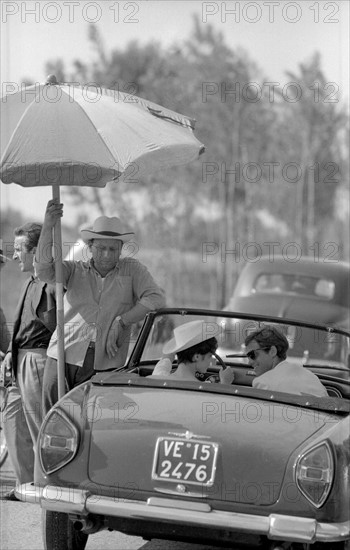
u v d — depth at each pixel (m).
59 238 8.11
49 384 8.28
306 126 43.34
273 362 7.32
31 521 8.05
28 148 7.65
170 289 44.03
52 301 8.42
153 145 7.81
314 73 42.44
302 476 5.92
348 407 6.38
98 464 6.22
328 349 8.15
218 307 43.50
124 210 43.16
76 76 40.94
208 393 6.51
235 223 45.00
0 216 34.62
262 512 5.95
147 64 42.25
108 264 8.43
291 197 44.69
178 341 7.20
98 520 6.32
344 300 20.73
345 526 5.88
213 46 42.53
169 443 6.14
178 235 44.59
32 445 8.51
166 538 6.24
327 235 44.38
